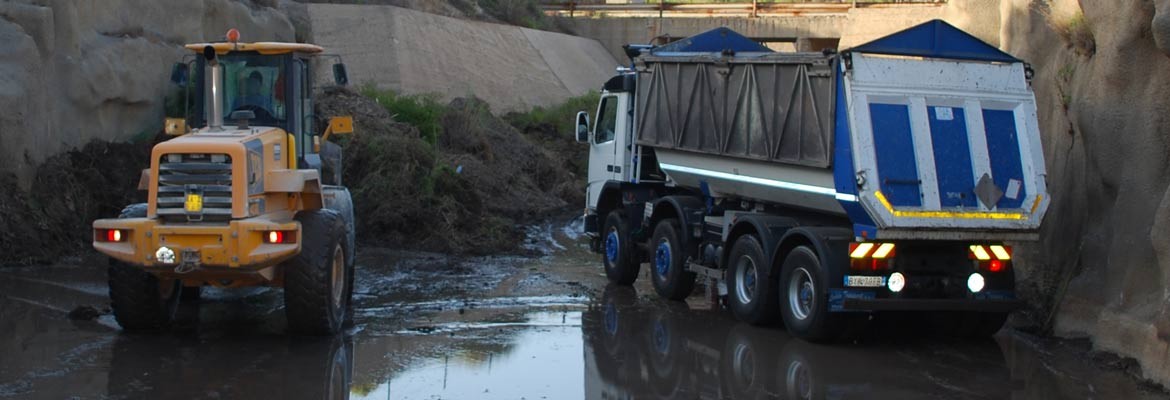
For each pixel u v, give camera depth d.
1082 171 12.37
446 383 9.85
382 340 11.52
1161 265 10.05
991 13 16.34
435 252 17.52
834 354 11.33
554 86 35.84
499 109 32.56
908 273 11.39
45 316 12.03
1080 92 12.33
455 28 35.53
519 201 23.34
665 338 11.98
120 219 10.57
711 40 15.42
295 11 32.81
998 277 11.54
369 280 14.98
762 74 12.33
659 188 15.53
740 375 10.37
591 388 9.80
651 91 14.91
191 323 12.02
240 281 11.02
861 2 40.56
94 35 17.78
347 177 19.20
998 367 10.83
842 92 10.98
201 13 20.56
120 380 9.54
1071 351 11.50
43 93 16.11
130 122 18.39
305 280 10.93
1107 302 11.40
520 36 37.69
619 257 15.47
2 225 14.67
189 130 12.12
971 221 11.02
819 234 11.41
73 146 16.86
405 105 24.16
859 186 10.76
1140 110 11.04
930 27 11.17
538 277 15.89
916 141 10.98
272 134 11.54
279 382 9.63
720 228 13.59
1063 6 13.01
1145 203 10.93
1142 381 10.23
